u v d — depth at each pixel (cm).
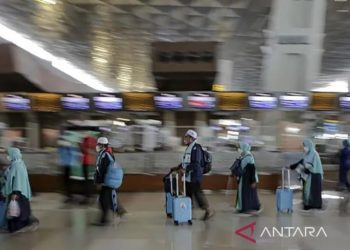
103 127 1432
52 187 1339
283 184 1061
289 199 984
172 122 1493
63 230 820
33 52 2506
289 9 1537
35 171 1347
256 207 969
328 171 1404
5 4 1738
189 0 1695
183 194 888
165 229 823
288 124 1449
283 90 1570
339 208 1048
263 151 1380
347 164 1327
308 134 1476
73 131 1220
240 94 1427
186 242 727
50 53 2638
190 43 1702
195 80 1705
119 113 1489
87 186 1138
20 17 1909
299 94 1412
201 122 1492
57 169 1329
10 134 1512
